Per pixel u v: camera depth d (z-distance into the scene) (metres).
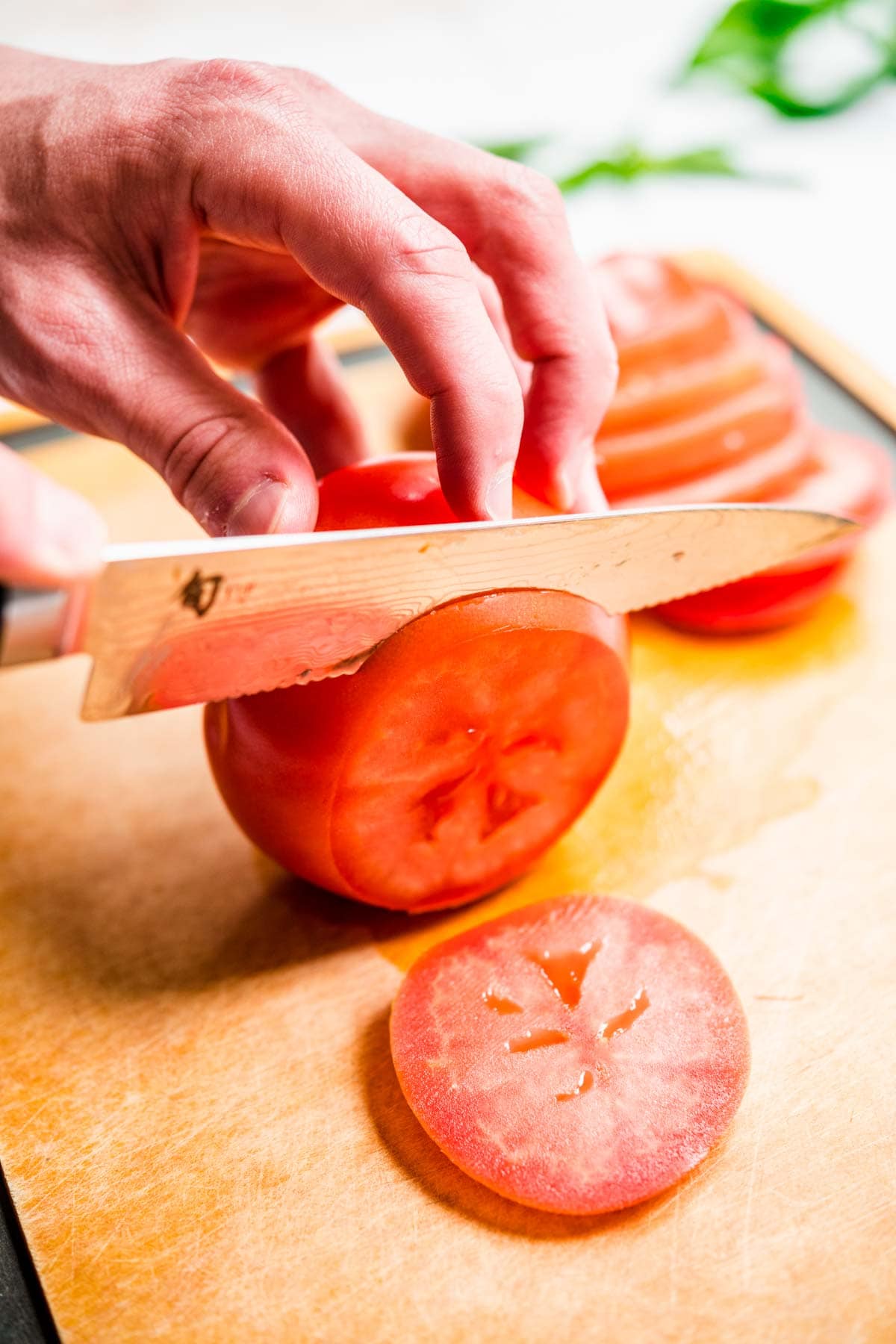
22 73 0.30
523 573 0.27
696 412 0.38
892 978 0.30
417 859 0.30
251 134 0.27
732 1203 0.26
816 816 0.33
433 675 0.27
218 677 0.25
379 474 0.28
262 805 0.29
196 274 0.30
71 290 0.28
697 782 0.34
